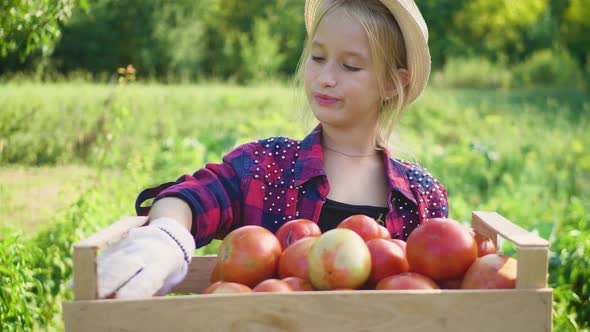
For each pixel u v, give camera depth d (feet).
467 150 23.18
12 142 26.48
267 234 4.44
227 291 3.82
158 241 4.04
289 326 3.45
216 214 5.04
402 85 5.79
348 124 5.58
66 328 3.40
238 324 3.45
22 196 20.20
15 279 8.52
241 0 84.84
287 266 4.25
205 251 13.56
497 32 80.43
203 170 5.31
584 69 73.82
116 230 3.83
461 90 57.31
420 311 3.51
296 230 4.63
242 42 76.64
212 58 77.71
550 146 26.96
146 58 71.67
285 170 5.65
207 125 32.48
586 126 33.37
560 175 22.85
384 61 5.39
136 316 3.43
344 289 3.98
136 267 3.78
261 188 5.53
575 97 51.90
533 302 3.59
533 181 22.54
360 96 5.32
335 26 5.25
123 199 14.19
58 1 11.09
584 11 77.05
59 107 29.96
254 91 41.52
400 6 5.40
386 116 5.77
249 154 5.65
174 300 3.44
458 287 4.16
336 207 5.57
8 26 10.83
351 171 5.73
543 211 18.08
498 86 62.80
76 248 3.44
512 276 3.87
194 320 3.44
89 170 24.47
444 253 4.10
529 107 41.86
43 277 11.09
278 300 3.45
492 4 78.13
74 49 70.95
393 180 5.70
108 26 71.61
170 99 35.60
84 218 12.32
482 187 22.06
